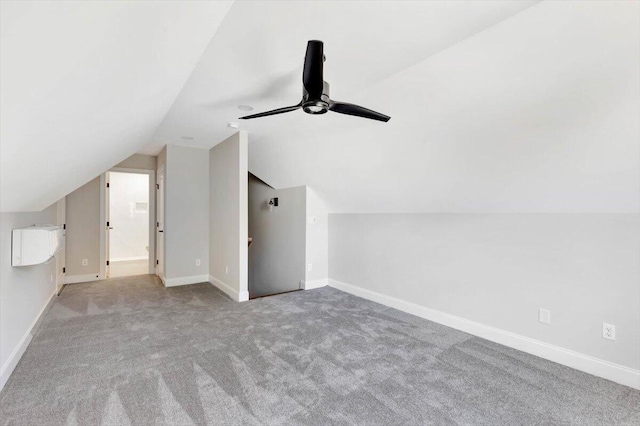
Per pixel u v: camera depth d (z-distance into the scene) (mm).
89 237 4992
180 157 4703
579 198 2234
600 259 2221
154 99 2061
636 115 1636
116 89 1400
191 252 4816
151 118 2674
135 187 7434
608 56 1504
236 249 3980
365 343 2705
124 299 3967
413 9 1544
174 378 2111
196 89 2549
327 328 3037
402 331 2996
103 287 4570
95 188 5039
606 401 1911
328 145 3410
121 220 7293
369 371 2232
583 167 2027
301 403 1859
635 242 2076
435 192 3057
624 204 2080
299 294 4258
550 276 2465
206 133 3961
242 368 2254
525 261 2607
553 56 1632
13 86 770
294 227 4793
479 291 2916
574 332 2338
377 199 3719
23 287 2580
